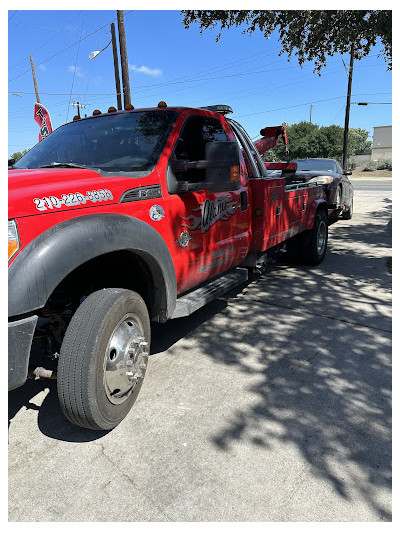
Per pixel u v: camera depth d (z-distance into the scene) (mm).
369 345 3904
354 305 5008
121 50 15859
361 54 8898
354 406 2941
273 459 2412
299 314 4727
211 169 3082
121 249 2588
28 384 3379
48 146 3770
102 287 3121
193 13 7961
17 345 2084
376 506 2084
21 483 2262
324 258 7621
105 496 2158
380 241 9180
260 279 6242
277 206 5102
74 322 2414
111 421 2535
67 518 2025
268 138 7188
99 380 2387
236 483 2230
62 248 2199
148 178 3021
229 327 4375
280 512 2047
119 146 3422
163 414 2852
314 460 2404
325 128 57750
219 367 3508
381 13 7262
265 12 7363
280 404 2961
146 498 2139
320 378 3318
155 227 3000
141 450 2502
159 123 3498
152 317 3260
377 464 2371
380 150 81375
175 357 3705
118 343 2539
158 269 3025
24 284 2061
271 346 3902
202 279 3811
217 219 3889
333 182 9453
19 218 2121
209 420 2779
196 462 2391
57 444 2590
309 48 8406
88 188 2537
